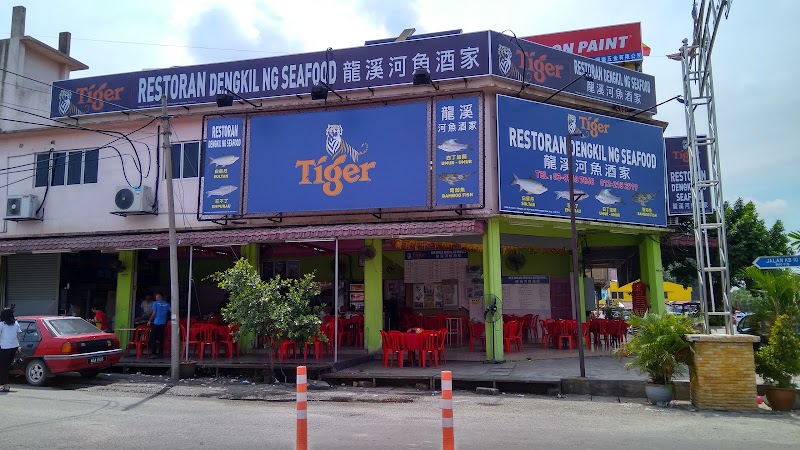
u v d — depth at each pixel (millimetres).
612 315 30578
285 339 13078
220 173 16062
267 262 19984
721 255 10758
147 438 7457
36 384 12320
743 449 6984
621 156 16312
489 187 14398
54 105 17891
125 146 17359
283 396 11008
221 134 16219
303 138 15641
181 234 15570
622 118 16703
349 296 19266
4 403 10133
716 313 10508
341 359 13766
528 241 17375
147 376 13625
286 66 16188
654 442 7340
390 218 14984
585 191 15516
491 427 8242
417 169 14734
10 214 17625
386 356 13703
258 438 7465
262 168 15805
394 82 15367
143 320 17234
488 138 14633
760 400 10320
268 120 15953
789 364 9625
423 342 13367
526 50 15383
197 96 16719
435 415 9211
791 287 10148
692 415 9281
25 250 16094
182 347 15328
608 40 19891
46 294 18078
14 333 11648
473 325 16328
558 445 7129
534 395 11328
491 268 14297
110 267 18406
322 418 8883
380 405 10211
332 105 15656
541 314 19344
